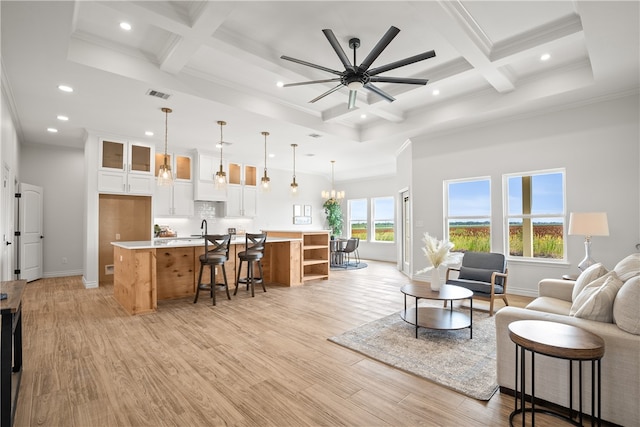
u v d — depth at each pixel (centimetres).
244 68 417
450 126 559
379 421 194
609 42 310
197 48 343
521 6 297
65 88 394
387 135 616
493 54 365
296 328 356
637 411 174
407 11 302
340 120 594
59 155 667
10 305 183
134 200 650
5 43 300
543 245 493
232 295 514
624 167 418
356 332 343
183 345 308
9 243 465
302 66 400
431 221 613
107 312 416
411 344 310
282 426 189
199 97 426
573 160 455
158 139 628
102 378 244
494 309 430
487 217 551
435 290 358
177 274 500
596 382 187
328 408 207
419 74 433
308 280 641
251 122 530
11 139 460
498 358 225
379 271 774
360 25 322
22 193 581
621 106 421
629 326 181
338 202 1110
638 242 408
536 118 489
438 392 227
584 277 268
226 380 242
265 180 585
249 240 570
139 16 286
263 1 288
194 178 739
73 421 193
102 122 521
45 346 304
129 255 419
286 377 247
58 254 664
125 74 366
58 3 249
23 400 214
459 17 303
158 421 194
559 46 339
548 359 204
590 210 441
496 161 529
